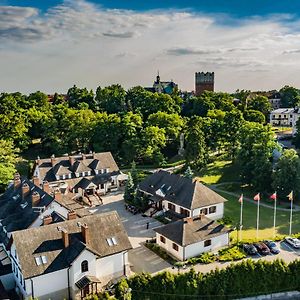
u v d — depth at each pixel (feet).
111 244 171.94
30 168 341.21
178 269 178.60
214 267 179.73
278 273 176.14
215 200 234.99
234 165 345.10
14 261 168.04
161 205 249.96
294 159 267.80
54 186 279.28
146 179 272.92
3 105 433.89
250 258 185.57
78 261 159.74
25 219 203.72
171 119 401.70
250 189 299.99
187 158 335.67
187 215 228.43
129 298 155.12
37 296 155.74
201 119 381.19
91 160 313.53
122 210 260.01
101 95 569.64
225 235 199.11
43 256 159.02
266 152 291.58
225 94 570.87
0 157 313.12
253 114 455.63
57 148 381.60
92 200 276.21
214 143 369.91
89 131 386.32
